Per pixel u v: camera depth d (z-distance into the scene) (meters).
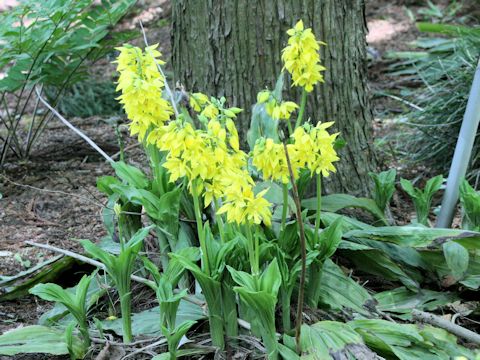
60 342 2.56
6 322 2.87
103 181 3.05
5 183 4.12
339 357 2.37
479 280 2.89
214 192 2.21
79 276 3.19
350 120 3.40
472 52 4.68
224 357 2.51
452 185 3.33
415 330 2.54
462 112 4.39
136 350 2.52
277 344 2.40
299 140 2.24
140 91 2.34
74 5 3.80
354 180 3.44
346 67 3.35
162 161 2.93
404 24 7.27
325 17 3.24
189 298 2.74
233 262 2.50
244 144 3.36
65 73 4.36
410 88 5.79
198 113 3.28
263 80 3.29
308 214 3.14
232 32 3.27
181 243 2.81
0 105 5.95
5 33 3.78
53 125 5.32
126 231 3.03
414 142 4.62
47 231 3.57
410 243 2.88
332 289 2.81
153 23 7.76
